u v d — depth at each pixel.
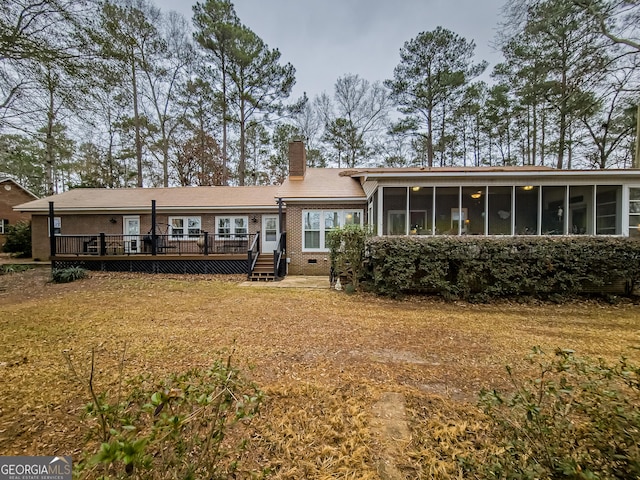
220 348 4.15
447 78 19.25
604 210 8.61
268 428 2.41
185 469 1.48
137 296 7.75
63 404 2.74
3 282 9.71
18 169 18.52
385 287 7.75
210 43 19.06
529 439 1.52
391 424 2.44
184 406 1.54
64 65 7.33
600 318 5.86
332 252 8.96
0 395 2.89
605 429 1.41
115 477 1.28
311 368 3.53
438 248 7.43
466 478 1.89
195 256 11.95
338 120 25.08
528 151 21.64
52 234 11.99
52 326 5.16
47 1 6.84
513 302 7.20
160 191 16.52
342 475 1.94
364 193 12.02
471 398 2.84
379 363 3.68
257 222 14.09
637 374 1.56
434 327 5.19
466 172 8.60
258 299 7.40
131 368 3.51
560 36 11.05
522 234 8.95
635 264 7.06
